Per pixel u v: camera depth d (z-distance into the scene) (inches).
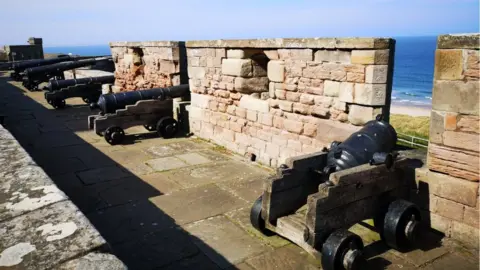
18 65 725.3
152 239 158.7
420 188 165.8
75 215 76.1
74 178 232.8
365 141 160.1
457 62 145.3
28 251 64.0
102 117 310.3
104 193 208.7
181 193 208.8
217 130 305.7
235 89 274.8
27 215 75.7
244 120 272.8
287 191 158.9
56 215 75.8
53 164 260.5
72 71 706.2
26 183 91.6
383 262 141.0
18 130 362.6
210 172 244.1
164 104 337.4
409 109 1793.8
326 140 210.8
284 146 240.7
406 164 158.2
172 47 354.6
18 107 488.1
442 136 155.1
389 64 183.3
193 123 336.2
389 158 147.9
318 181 167.9
